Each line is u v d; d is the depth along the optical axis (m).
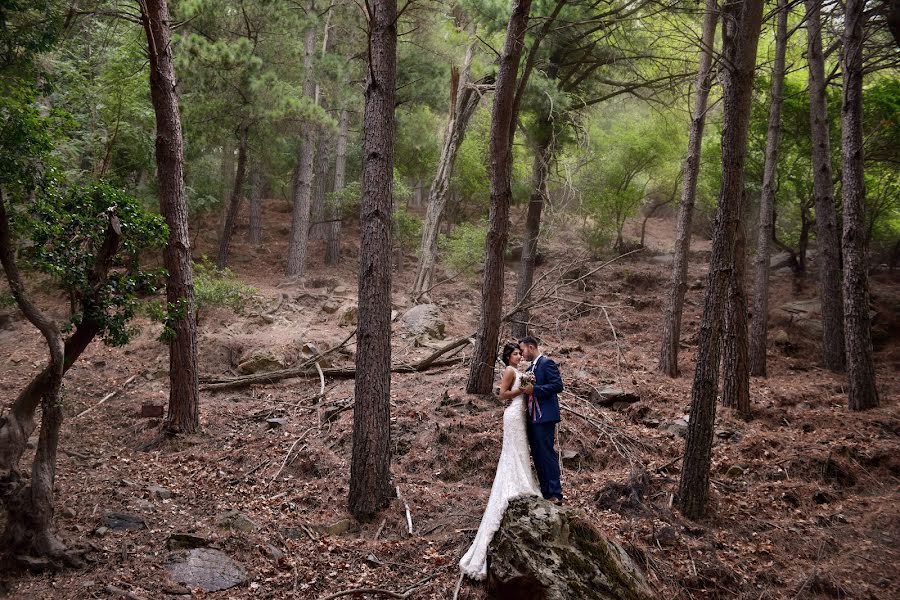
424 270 17.39
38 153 6.21
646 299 19.47
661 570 6.09
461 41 19.67
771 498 7.79
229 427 9.81
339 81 19.50
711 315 7.20
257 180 23.89
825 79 15.74
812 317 16.39
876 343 15.81
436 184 17.62
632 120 23.83
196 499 7.47
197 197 20.77
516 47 9.84
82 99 15.33
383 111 7.37
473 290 21.59
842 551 6.76
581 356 14.09
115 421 9.95
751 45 7.10
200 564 5.89
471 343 13.04
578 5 13.84
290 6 19.45
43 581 5.44
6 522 6.02
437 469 8.38
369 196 7.31
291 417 10.11
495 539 5.50
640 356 14.81
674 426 9.58
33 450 8.61
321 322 15.66
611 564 5.27
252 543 6.35
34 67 8.52
